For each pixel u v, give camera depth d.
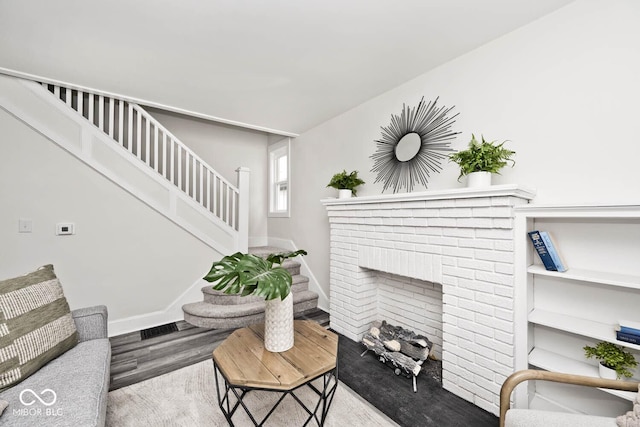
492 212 1.66
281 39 1.88
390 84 2.53
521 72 1.79
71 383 1.25
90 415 1.08
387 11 1.63
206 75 2.35
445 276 1.95
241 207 3.63
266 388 1.26
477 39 1.91
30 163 2.46
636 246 1.41
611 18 1.47
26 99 2.44
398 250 2.27
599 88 1.50
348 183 2.80
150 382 1.99
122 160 2.87
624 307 1.45
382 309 2.79
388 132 2.65
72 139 2.63
